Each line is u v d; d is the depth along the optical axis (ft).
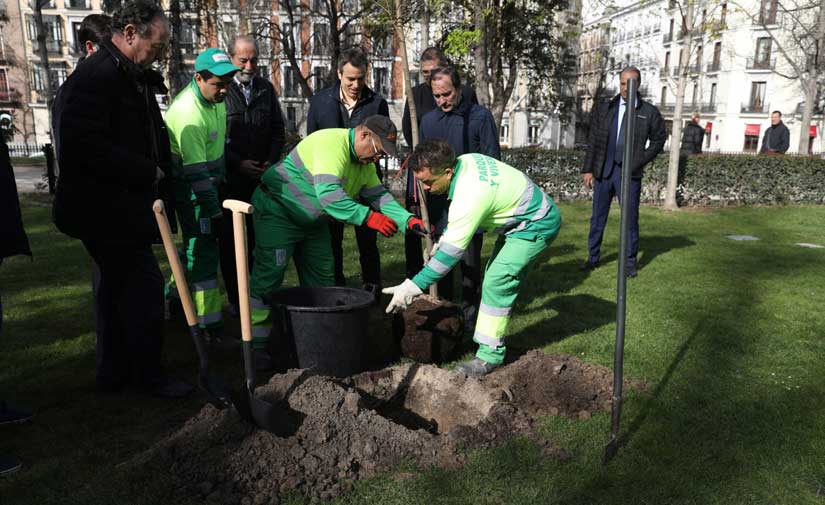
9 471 8.50
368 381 11.10
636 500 7.98
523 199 11.01
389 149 11.59
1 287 17.66
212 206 12.44
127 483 8.13
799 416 10.28
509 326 14.98
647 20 149.89
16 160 80.28
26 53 138.41
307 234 12.89
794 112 122.42
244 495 7.94
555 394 10.79
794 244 26.27
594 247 20.70
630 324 15.08
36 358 12.48
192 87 12.28
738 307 16.53
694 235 28.04
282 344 11.46
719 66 131.75
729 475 8.54
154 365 10.91
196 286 13.12
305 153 11.91
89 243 10.23
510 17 51.24
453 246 10.44
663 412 10.36
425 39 44.04
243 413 9.01
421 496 7.98
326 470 8.38
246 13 58.29
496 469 8.55
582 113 140.56
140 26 9.70
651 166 39.75
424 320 12.41
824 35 76.48
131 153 9.87
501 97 55.77
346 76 14.82
